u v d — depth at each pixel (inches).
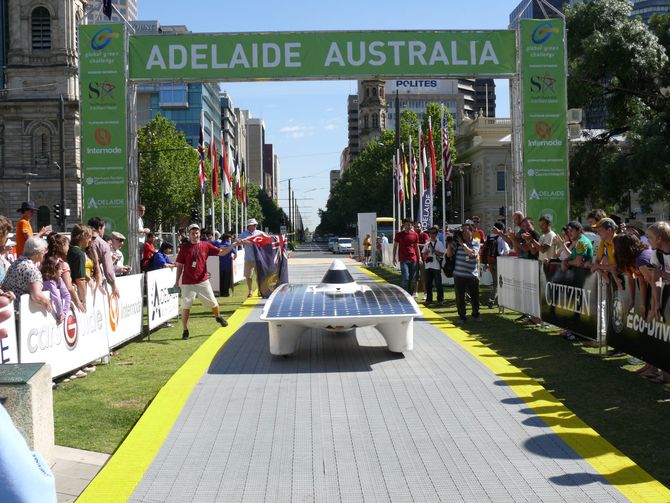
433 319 534.9
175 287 503.5
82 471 217.6
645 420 259.6
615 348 357.1
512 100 685.9
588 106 1309.1
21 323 281.6
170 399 293.0
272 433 251.3
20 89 2817.4
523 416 266.8
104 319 380.5
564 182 668.7
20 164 2842.0
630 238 329.4
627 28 1171.9
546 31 661.3
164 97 4360.2
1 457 93.6
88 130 653.9
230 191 1238.3
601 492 195.8
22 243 452.4
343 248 2455.7
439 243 663.8
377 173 2854.3
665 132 1126.4
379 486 203.3
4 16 3371.1
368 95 5994.1
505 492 197.5
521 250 540.1
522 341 429.1
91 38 649.0
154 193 2519.7
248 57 654.5
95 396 304.3
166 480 209.5
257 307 642.2
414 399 293.3
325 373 342.3
